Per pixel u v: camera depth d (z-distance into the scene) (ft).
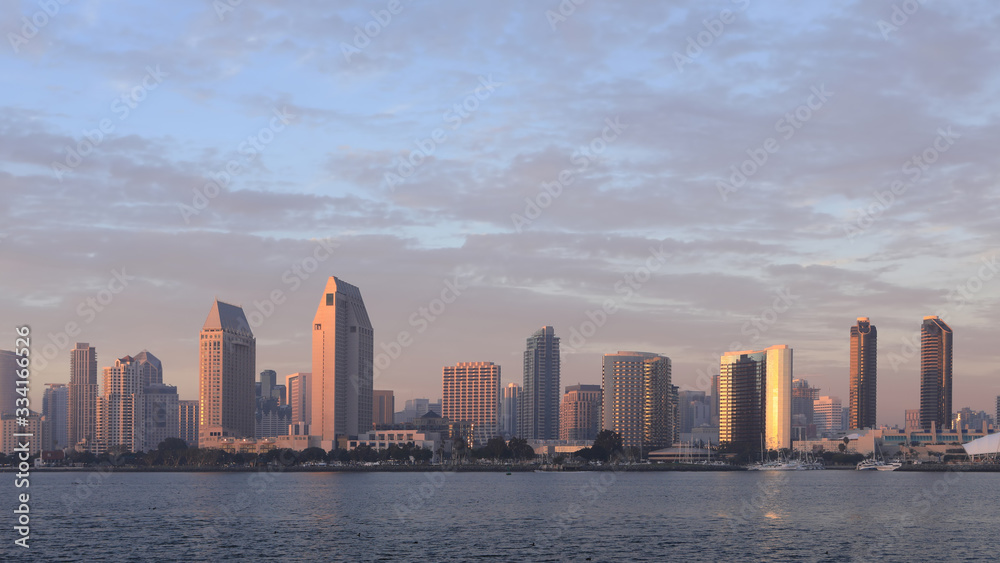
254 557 652.07
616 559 639.35
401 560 636.07
